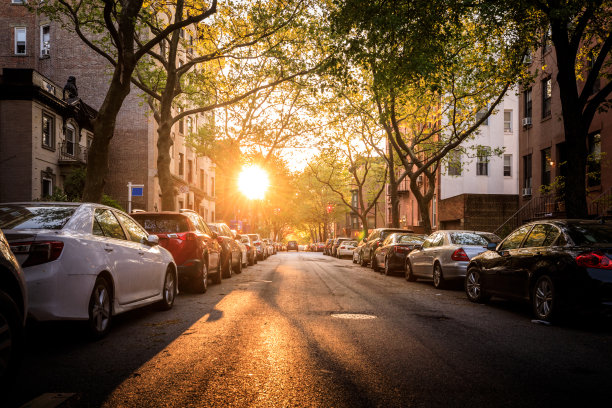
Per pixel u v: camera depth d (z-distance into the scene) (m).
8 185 25.05
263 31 16.66
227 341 6.29
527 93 24.95
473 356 5.59
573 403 4.04
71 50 36.16
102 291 6.47
